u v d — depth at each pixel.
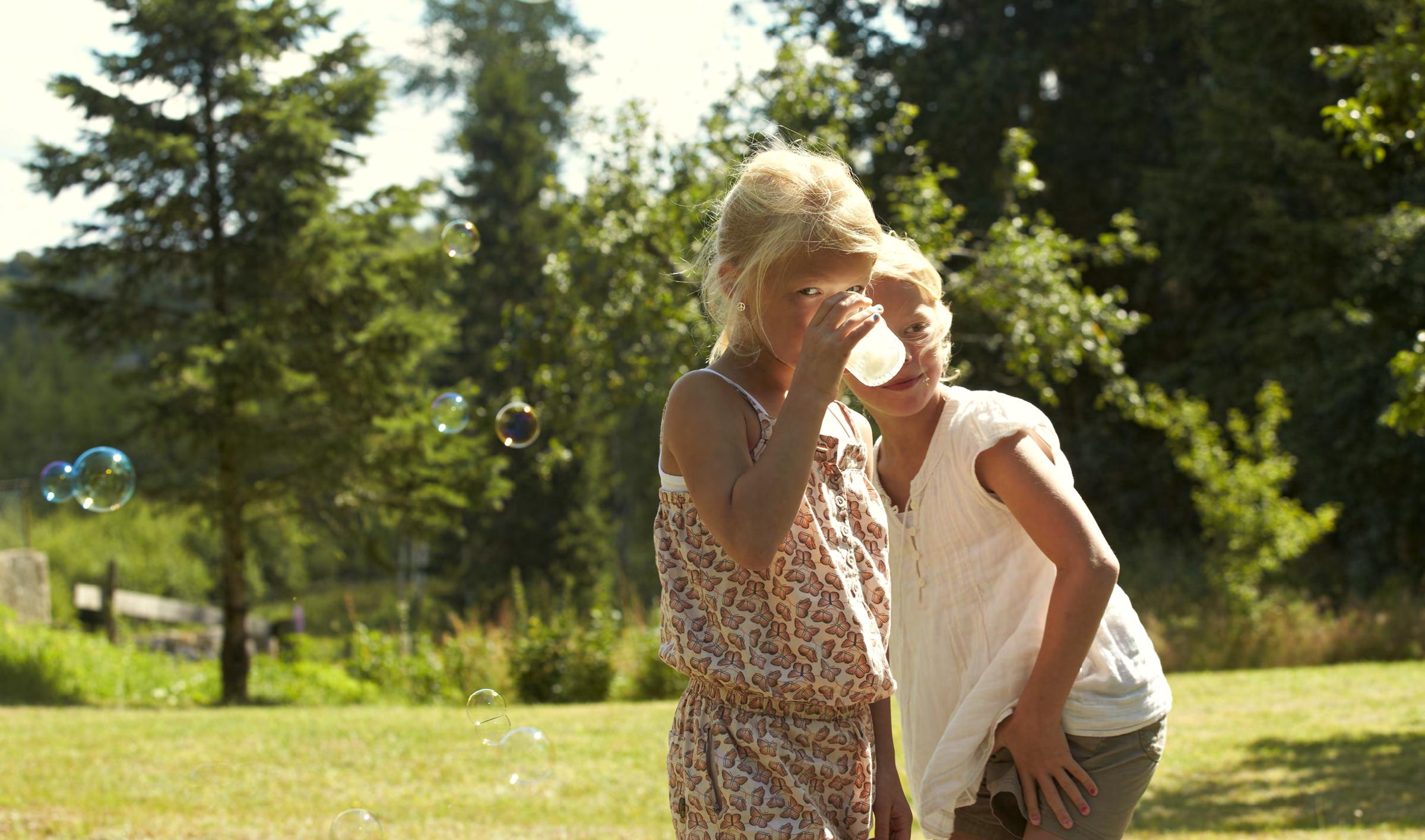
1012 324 12.65
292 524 14.48
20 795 5.81
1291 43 18.45
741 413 1.74
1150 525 20.19
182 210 13.31
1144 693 2.09
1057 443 2.17
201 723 8.54
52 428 41.72
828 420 1.87
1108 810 2.03
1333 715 8.20
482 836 5.12
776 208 1.71
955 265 19.36
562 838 5.08
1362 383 17.06
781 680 1.72
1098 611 1.97
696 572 1.76
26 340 46.47
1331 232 17.48
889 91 20.77
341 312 14.07
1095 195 22.00
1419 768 6.34
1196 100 20.23
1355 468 17.31
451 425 5.18
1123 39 21.78
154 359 13.87
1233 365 19.50
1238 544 13.13
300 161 13.45
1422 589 16.03
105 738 7.68
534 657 12.05
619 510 30.20
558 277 13.24
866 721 1.83
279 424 13.91
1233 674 11.17
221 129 13.69
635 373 13.00
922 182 12.93
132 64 13.45
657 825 5.37
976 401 2.16
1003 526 2.15
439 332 14.21
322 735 7.85
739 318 1.79
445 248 5.24
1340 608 15.05
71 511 28.72
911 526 2.24
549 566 26.67
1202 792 6.06
